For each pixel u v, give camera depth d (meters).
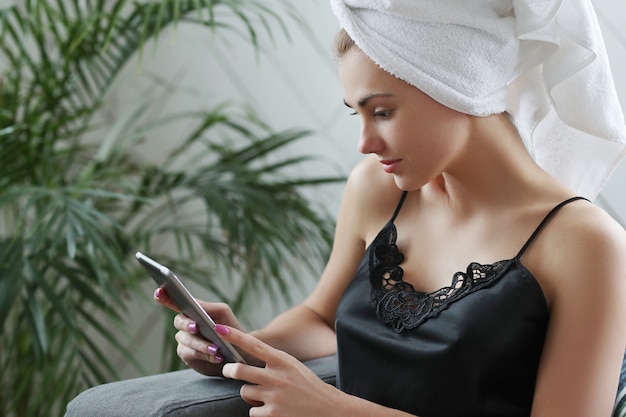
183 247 3.28
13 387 2.56
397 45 1.47
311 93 3.00
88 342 2.36
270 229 2.61
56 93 2.84
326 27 2.94
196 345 1.66
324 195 3.00
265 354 1.51
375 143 1.53
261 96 3.10
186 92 3.25
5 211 2.96
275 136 2.73
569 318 1.45
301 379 1.50
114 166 2.80
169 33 3.24
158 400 1.62
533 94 1.59
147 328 3.31
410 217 1.75
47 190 2.36
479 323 1.50
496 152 1.56
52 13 2.65
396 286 1.65
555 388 1.42
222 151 2.79
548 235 1.51
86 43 2.65
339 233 1.93
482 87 1.49
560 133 1.67
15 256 2.32
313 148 3.01
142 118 3.30
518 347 1.50
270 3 3.02
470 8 1.47
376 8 1.48
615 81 2.40
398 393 1.58
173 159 3.26
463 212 1.63
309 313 1.93
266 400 1.48
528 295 1.50
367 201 1.86
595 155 1.68
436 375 1.53
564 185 1.68
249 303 3.13
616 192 2.41
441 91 1.46
